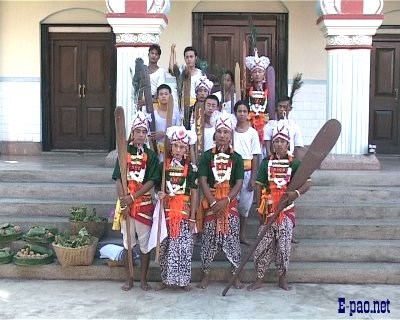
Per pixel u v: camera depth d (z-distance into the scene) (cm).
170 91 607
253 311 509
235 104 624
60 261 584
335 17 777
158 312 505
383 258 612
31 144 1043
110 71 1052
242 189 606
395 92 1048
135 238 568
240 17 1023
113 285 576
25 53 1036
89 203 674
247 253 579
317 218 671
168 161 548
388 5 1028
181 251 545
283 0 1004
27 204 677
